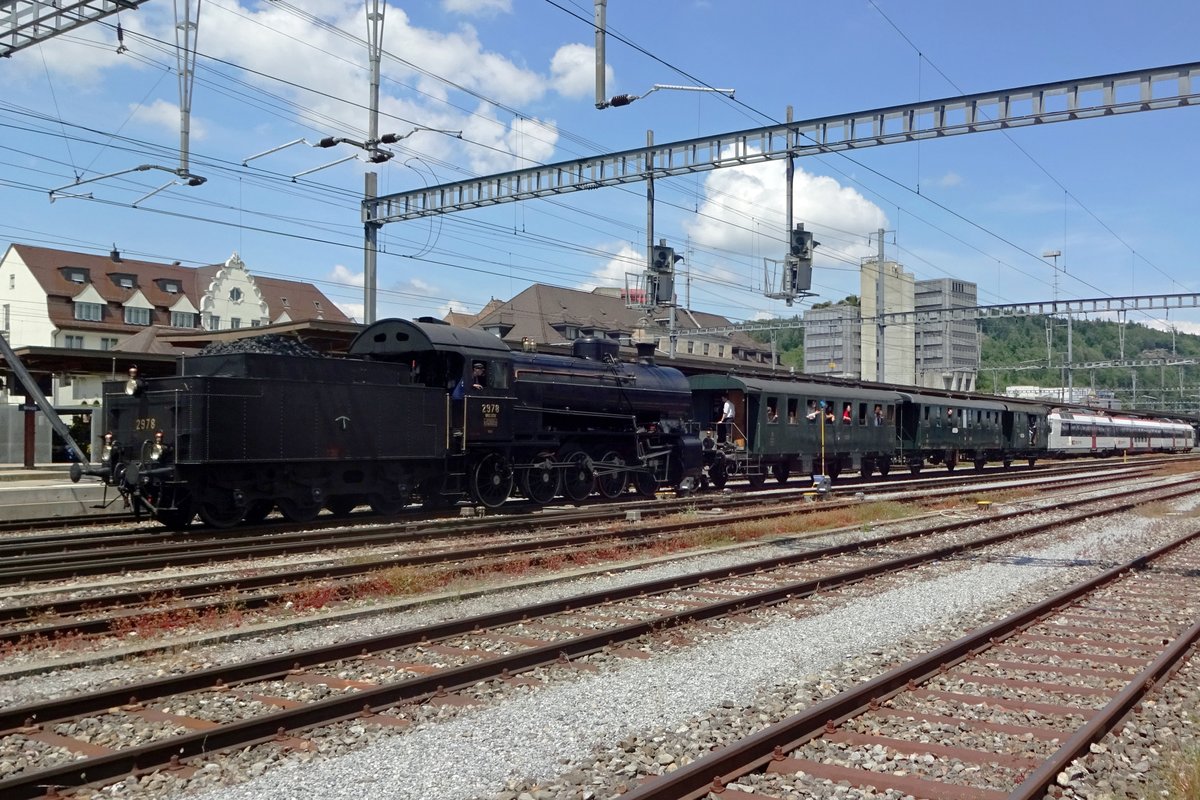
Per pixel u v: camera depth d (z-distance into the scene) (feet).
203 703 23.72
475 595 38.37
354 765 19.72
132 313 217.15
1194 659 28.89
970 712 23.65
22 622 32.89
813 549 53.47
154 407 53.36
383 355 68.95
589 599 36.52
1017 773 19.51
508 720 22.68
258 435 54.60
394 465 63.72
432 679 24.58
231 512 55.98
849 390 113.19
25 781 17.84
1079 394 329.52
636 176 70.44
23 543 49.98
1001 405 153.89
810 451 104.27
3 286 214.48
